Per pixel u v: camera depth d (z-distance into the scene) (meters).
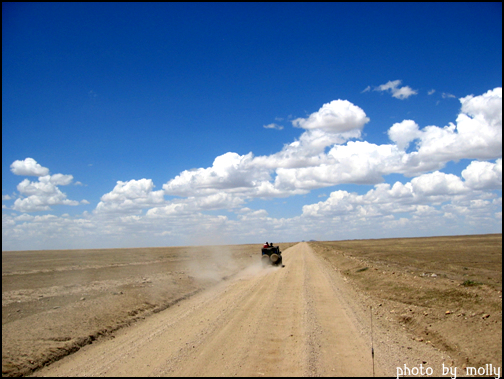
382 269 26.03
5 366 7.92
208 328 10.89
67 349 9.33
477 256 38.47
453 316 11.19
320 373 7.22
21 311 13.23
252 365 7.71
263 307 14.00
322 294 17.16
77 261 46.12
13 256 66.06
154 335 10.45
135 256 60.34
